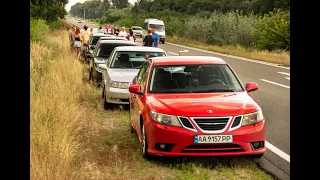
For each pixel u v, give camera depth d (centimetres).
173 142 580
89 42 2123
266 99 1202
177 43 5050
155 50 1198
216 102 612
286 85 1488
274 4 5794
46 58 1662
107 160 619
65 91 1006
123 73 1070
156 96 657
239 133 577
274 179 543
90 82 1476
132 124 787
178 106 601
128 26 9956
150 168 592
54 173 501
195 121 579
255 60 2597
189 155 577
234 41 3819
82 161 607
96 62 1402
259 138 592
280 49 3102
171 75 697
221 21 4397
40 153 552
